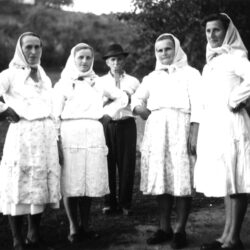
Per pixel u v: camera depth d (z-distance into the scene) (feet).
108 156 16.70
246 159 12.06
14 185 12.05
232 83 12.25
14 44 50.83
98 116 13.61
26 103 12.32
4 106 11.99
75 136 13.20
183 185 12.61
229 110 12.18
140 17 28.02
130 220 16.03
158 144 12.92
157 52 13.46
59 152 13.28
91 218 16.35
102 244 13.48
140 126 18.67
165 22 27.22
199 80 13.01
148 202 18.48
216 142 12.12
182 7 25.98
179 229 13.21
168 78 13.19
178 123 12.90
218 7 24.98
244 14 24.95
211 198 18.95
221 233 14.38
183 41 26.63
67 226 15.20
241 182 12.05
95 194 13.19
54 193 12.42
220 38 12.64
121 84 16.85
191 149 12.80
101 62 51.72
